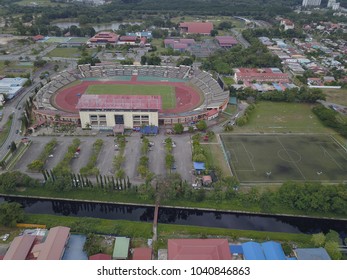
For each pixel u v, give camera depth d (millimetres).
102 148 176750
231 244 115750
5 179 139000
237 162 167125
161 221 135125
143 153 172000
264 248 109750
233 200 139625
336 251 110250
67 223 125250
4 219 121188
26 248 107875
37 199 142250
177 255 101750
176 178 142125
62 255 108562
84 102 193250
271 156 173500
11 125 199625
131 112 192875
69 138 185875
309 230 133125
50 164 160750
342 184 140000
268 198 136625
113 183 140875
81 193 141625
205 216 137750
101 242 116688
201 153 164750
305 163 168250
